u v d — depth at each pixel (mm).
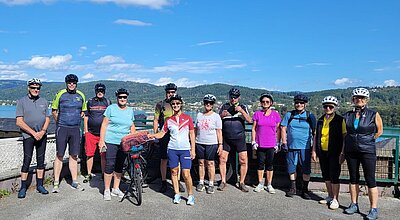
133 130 6934
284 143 7020
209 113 7129
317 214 6043
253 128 7266
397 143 7027
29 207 6117
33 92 6566
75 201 6512
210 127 7074
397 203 6688
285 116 7039
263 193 7230
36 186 7262
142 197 6836
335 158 6336
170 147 6445
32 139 6621
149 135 6465
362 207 6418
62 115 7133
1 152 6844
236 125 7203
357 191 6109
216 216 5875
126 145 6324
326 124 6391
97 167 8867
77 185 7363
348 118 5918
